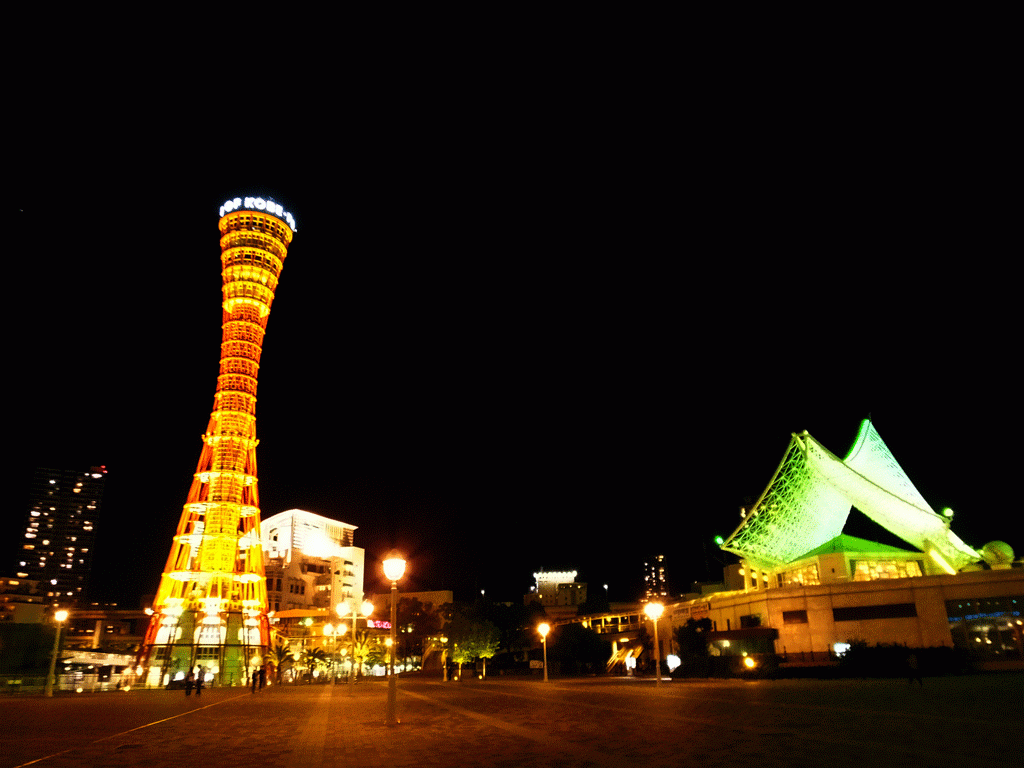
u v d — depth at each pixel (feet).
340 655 336.90
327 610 364.17
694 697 103.86
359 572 461.37
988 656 163.12
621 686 152.25
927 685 118.93
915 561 209.67
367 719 82.17
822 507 208.13
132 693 183.73
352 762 48.01
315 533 449.06
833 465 182.19
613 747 50.93
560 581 543.80
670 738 54.90
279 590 392.47
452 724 73.00
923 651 156.25
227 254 288.92
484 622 278.67
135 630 448.65
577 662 290.97
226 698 146.72
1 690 187.62
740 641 190.19
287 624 371.76
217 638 258.78
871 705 80.64
